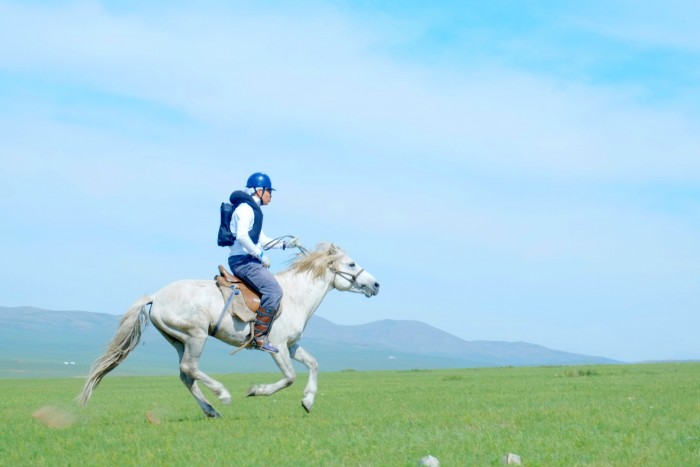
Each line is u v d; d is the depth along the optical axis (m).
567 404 15.66
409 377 39.22
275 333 13.81
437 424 12.26
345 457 8.96
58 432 12.06
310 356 14.70
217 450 9.50
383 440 10.27
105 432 11.88
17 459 9.40
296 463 8.62
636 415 12.87
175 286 13.17
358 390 23.91
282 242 14.76
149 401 20.02
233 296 13.27
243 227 13.32
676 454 8.77
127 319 12.95
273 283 13.49
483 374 39.47
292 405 17.27
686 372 35.50
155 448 9.84
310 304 14.45
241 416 14.10
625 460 8.45
